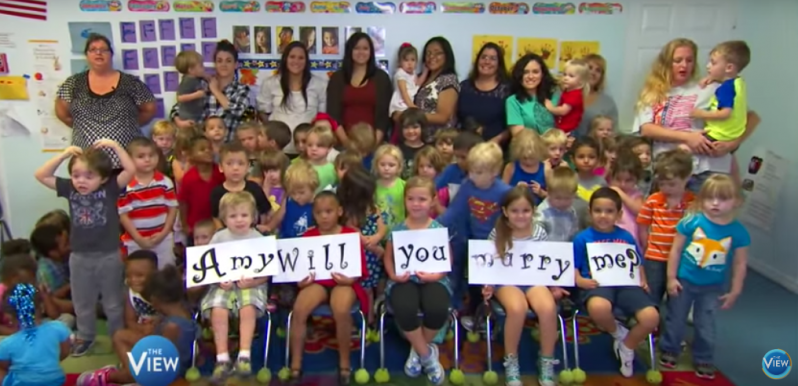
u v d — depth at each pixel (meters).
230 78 4.36
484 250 3.12
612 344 3.43
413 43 4.50
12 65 4.31
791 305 3.99
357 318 3.22
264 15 4.39
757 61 4.48
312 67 4.51
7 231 4.50
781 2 4.22
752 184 4.58
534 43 4.52
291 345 3.08
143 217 3.42
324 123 3.71
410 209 3.07
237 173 3.36
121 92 4.00
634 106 4.56
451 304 3.15
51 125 4.45
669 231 3.17
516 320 2.96
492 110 4.23
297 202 3.27
